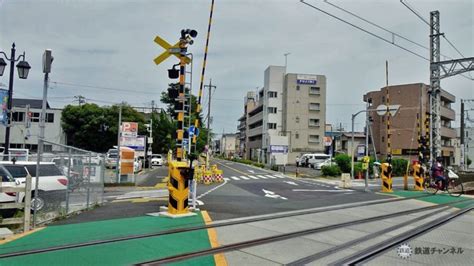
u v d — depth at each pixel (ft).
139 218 32.37
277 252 23.02
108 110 177.99
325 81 226.79
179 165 33.45
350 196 57.62
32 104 198.29
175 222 30.48
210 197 52.95
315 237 27.48
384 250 24.25
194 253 21.74
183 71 35.22
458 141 241.14
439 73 80.12
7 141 63.16
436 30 80.64
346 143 240.12
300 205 45.19
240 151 370.12
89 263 19.38
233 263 20.43
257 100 287.28
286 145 200.44
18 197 33.09
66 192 34.88
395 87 199.72
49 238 24.41
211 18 37.40
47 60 53.16
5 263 19.13
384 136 203.00
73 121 177.78
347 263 21.09
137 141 96.48
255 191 65.00
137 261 19.88
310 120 224.33
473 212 43.75
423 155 75.97
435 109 80.28
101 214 35.04
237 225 30.58
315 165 167.94
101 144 179.32
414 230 31.14
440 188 65.21
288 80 224.12
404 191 68.08
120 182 75.15
